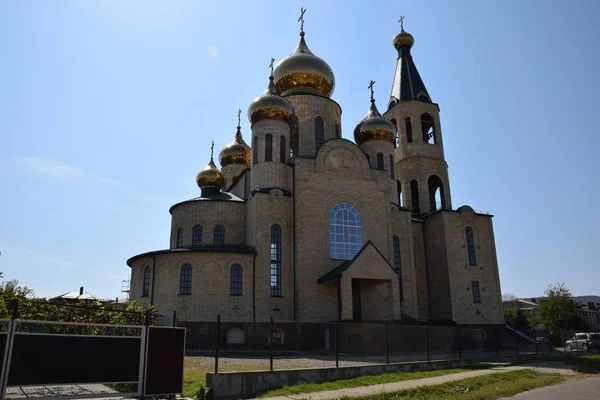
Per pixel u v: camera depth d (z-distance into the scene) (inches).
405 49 2181.3
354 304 1446.9
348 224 1501.0
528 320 2637.8
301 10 1930.4
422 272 1777.8
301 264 1393.9
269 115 1549.0
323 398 585.6
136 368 537.0
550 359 1166.3
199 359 961.5
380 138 1728.6
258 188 1497.3
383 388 658.8
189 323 1301.7
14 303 489.7
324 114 1742.1
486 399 645.3
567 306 2447.1
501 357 1122.7
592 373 962.1
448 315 1657.2
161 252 1391.5
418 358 1061.1
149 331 553.0
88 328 710.5
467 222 1775.3
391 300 1327.5
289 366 828.6
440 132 2015.3
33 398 496.7
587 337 1604.3
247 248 1425.9
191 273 1366.9
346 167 1546.5
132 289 1503.4
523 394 693.3
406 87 2070.6
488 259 1768.0
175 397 572.7
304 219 1438.2
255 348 1300.4
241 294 1353.3
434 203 2016.5
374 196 1562.5
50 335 498.3
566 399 643.5
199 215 1585.9
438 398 618.5
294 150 1707.7
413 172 1931.6
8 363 467.8
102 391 618.2
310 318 1359.5
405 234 1646.2
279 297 1381.6
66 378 497.7
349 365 841.5
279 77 1803.6
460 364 964.6
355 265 1305.4
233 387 620.7
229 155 2023.9
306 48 1879.9
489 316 1699.1
